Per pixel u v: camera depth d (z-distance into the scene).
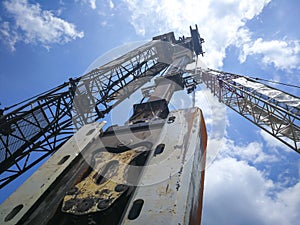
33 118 6.40
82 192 2.14
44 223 1.95
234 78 12.14
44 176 2.29
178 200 1.60
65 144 2.81
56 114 7.18
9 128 5.64
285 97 8.00
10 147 5.65
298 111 7.46
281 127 8.99
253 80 10.53
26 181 2.28
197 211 1.82
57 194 2.19
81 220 1.95
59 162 2.47
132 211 1.64
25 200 2.03
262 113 10.09
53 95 7.27
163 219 1.49
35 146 6.36
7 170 5.64
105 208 1.93
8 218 1.89
